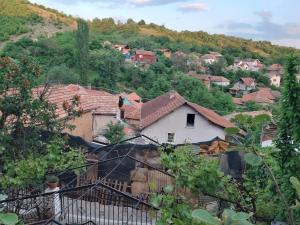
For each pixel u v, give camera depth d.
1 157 9.46
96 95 23.45
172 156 5.01
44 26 85.44
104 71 50.72
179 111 30.75
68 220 6.76
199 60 85.44
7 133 9.81
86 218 7.20
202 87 48.88
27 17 85.81
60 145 9.17
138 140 21.84
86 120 19.44
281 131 5.58
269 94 57.62
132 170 9.85
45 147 10.06
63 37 64.56
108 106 22.27
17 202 6.24
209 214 1.53
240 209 5.14
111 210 8.09
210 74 78.69
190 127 30.86
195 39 119.19
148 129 30.64
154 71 56.09
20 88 10.12
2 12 83.00
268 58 110.69
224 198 5.34
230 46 119.06
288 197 5.02
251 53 113.62
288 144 5.49
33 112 10.40
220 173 4.55
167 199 3.82
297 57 5.68
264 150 3.79
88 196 8.24
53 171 7.70
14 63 10.22
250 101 54.84
